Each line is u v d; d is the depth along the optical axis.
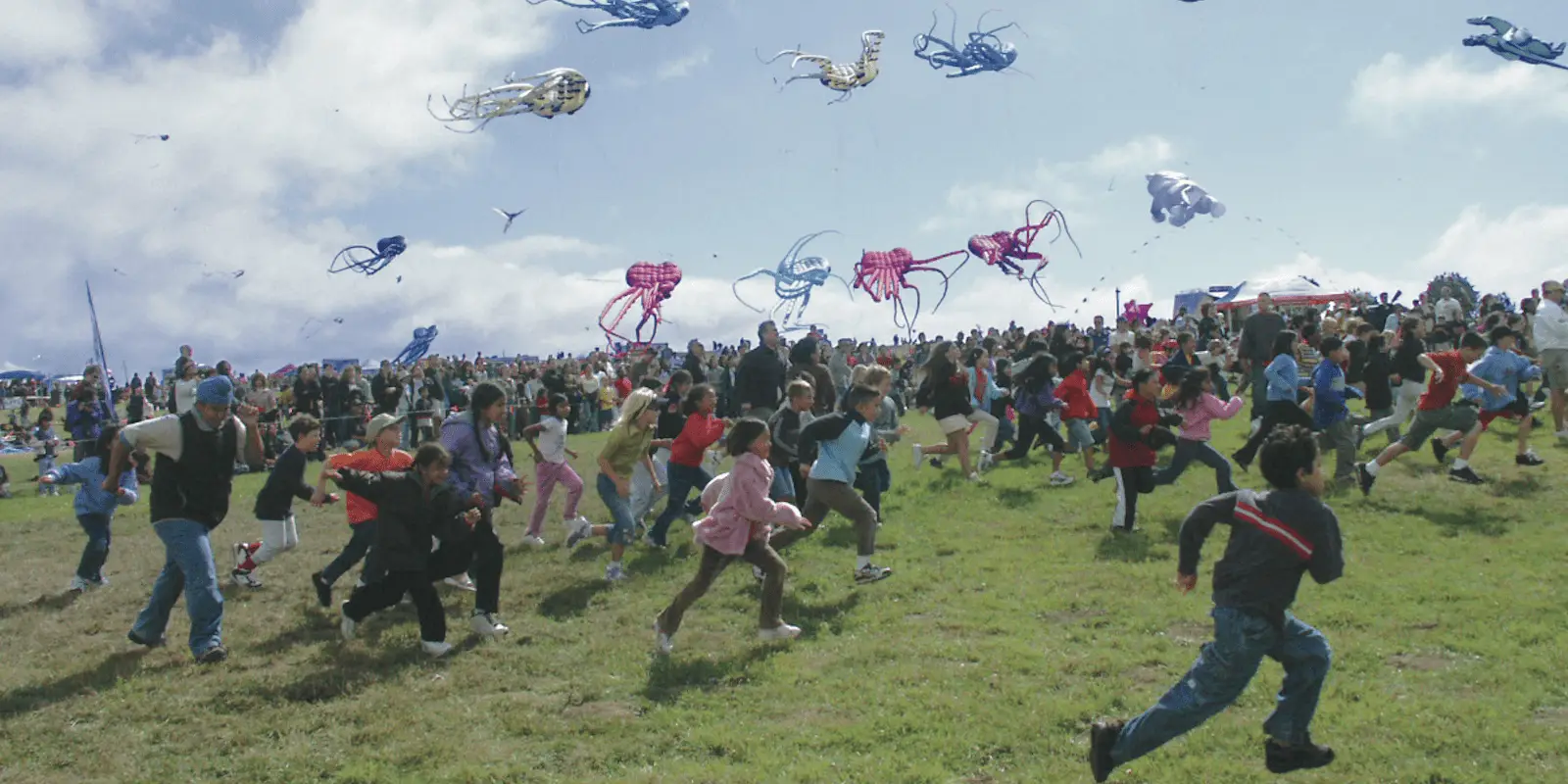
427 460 7.70
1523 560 8.75
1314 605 7.76
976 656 7.10
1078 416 13.75
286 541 9.91
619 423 9.70
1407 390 13.04
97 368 20.17
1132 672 6.65
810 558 10.27
